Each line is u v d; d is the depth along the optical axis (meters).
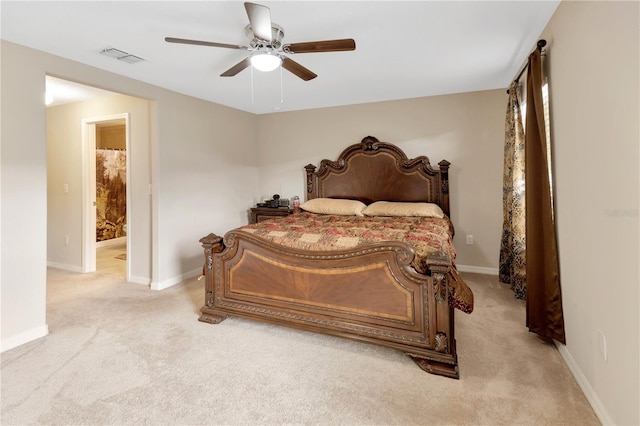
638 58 1.22
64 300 3.23
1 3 1.89
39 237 2.48
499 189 3.91
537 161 2.34
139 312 2.93
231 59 2.77
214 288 2.71
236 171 4.76
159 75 3.17
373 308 2.17
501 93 3.83
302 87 3.67
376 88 3.77
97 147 6.51
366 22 2.18
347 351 2.24
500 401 1.71
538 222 2.32
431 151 4.17
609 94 1.45
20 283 2.37
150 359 2.14
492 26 2.27
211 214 4.31
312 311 2.36
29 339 2.39
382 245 2.11
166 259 3.66
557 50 2.07
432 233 2.66
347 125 4.59
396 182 4.28
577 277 1.86
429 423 1.57
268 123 5.16
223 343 2.35
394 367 2.04
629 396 1.33
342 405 1.70
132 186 3.80
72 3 1.90
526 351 2.20
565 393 1.76
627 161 1.32
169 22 2.14
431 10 2.04
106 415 1.63
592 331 1.67
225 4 1.93
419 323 2.04
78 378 1.93
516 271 3.16
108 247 6.04
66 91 3.71
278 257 2.44
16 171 2.37
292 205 4.95
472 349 2.24
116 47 2.51
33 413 1.64
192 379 1.93
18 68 2.39
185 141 3.88
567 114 1.94
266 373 1.99
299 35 2.35
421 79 3.44
